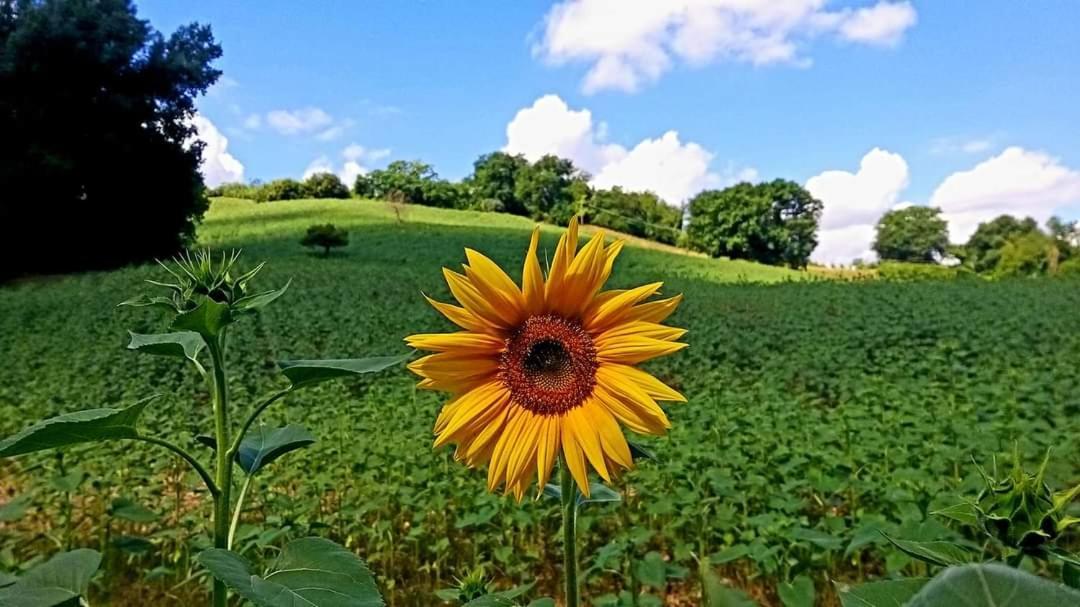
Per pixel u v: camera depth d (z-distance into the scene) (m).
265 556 5.36
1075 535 3.99
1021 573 0.71
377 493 6.46
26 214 34.06
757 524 4.91
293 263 36.97
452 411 1.89
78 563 1.63
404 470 6.91
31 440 1.55
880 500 5.71
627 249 56.59
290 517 5.43
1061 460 6.21
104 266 37.12
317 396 11.26
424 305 24.00
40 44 33.47
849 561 5.23
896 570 4.25
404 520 6.43
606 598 3.91
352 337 18.53
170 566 5.60
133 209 37.31
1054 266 52.44
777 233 73.62
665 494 5.91
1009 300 26.59
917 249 96.81
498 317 1.89
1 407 11.45
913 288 32.53
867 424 8.02
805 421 8.56
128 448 7.86
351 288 27.14
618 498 1.96
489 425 1.88
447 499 6.23
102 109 35.28
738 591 0.89
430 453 7.34
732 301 28.39
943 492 5.40
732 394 10.45
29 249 35.03
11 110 33.28
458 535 6.18
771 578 4.96
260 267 1.95
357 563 1.47
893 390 10.76
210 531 5.36
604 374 1.87
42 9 34.12
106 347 16.75
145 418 9.45
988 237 87.12
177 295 1.92
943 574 0.73
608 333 1.90
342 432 8.69
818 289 33.50
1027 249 53.75
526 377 1.88
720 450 7.14
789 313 24.34
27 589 1.56
